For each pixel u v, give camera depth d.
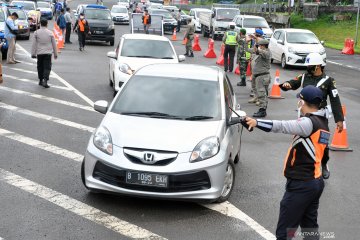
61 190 6.93
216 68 8.52
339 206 6.93
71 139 9.65
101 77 17.70
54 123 10.84
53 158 8.42
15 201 6.46
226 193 6.82
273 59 25.41
